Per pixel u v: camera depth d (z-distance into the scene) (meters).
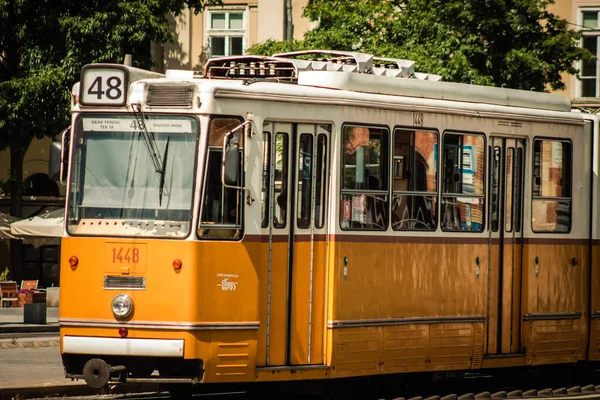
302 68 26.56
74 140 24.39
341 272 25.45
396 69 28.92
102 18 61.25
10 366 32.62
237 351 23.73
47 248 74.00
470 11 57.12
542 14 59.81
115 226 23.77
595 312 31.72
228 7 72.62
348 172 25.67
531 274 29.89
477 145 28.66
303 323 24.95
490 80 56.47
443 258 27.75
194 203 23.38
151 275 23.39
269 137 24.45
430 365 27.50
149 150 23.86
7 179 66.81
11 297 62.50
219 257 23.55
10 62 64.88
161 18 64.38
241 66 27.23
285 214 24.67
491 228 29.00
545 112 30.56
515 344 29.61
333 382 26.78
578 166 31.39
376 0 59.03
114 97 24.09
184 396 27.39
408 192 26.98
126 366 23.89
